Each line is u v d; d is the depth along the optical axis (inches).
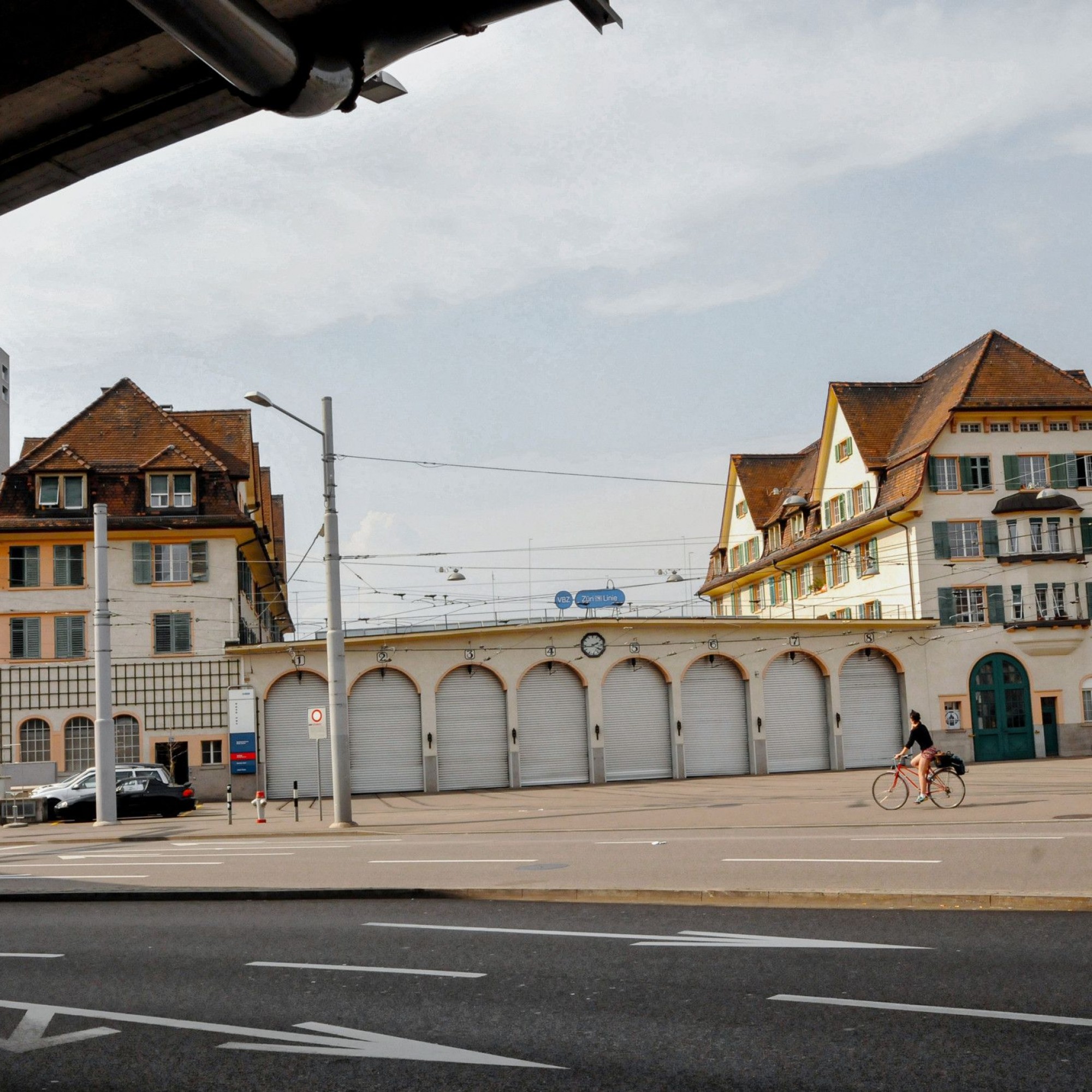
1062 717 2210.9
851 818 979.9
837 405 2549.2
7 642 2082.9
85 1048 336.5
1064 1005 330.0
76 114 403.9
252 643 2397.9
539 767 2091.5
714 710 2161.7
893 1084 268.1
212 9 270.8
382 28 312.2
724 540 3334.2
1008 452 2272.4
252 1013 370.3
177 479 2166.6
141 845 1146.0
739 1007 347.6
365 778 2064.5
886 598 2341.3
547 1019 344.8
